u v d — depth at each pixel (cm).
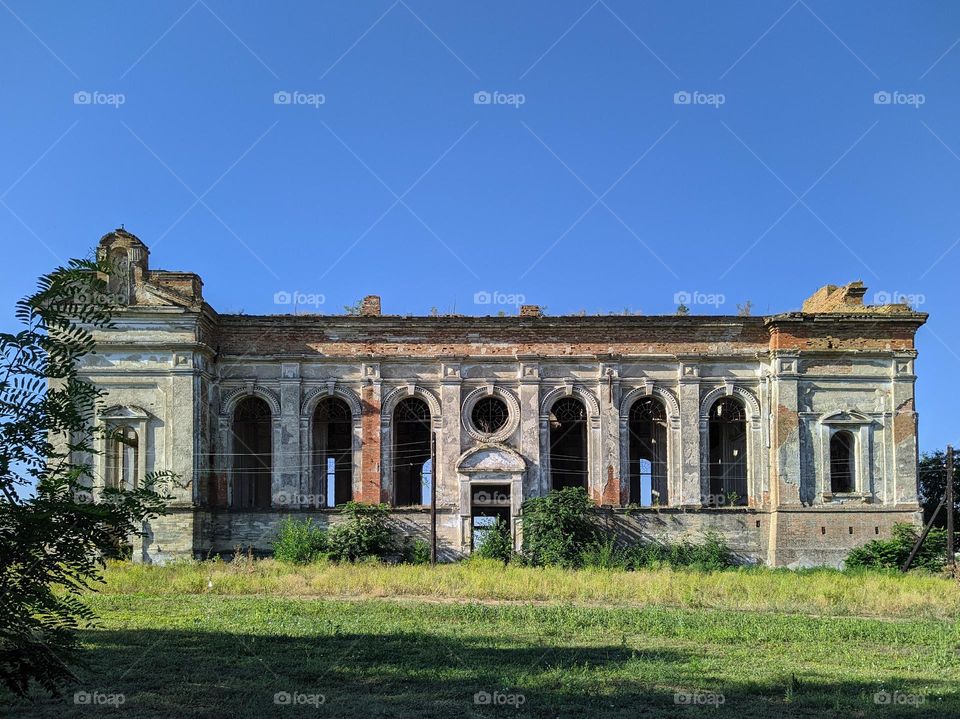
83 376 4034
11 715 1246
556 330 4391
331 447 4928
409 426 4953
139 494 1098
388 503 4284
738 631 2080
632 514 4275
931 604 2619
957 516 5878
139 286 4088
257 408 4525
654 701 1373
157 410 4038
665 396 4372
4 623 1012
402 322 4359
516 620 2259
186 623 2159
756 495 4331
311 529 4172
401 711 1305
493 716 1284
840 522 4256
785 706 1352
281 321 4331
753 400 4378
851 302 4500
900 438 4325
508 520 4569
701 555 4122
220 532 4203
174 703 1331
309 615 2338
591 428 4350
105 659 1664
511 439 4344
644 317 4372
